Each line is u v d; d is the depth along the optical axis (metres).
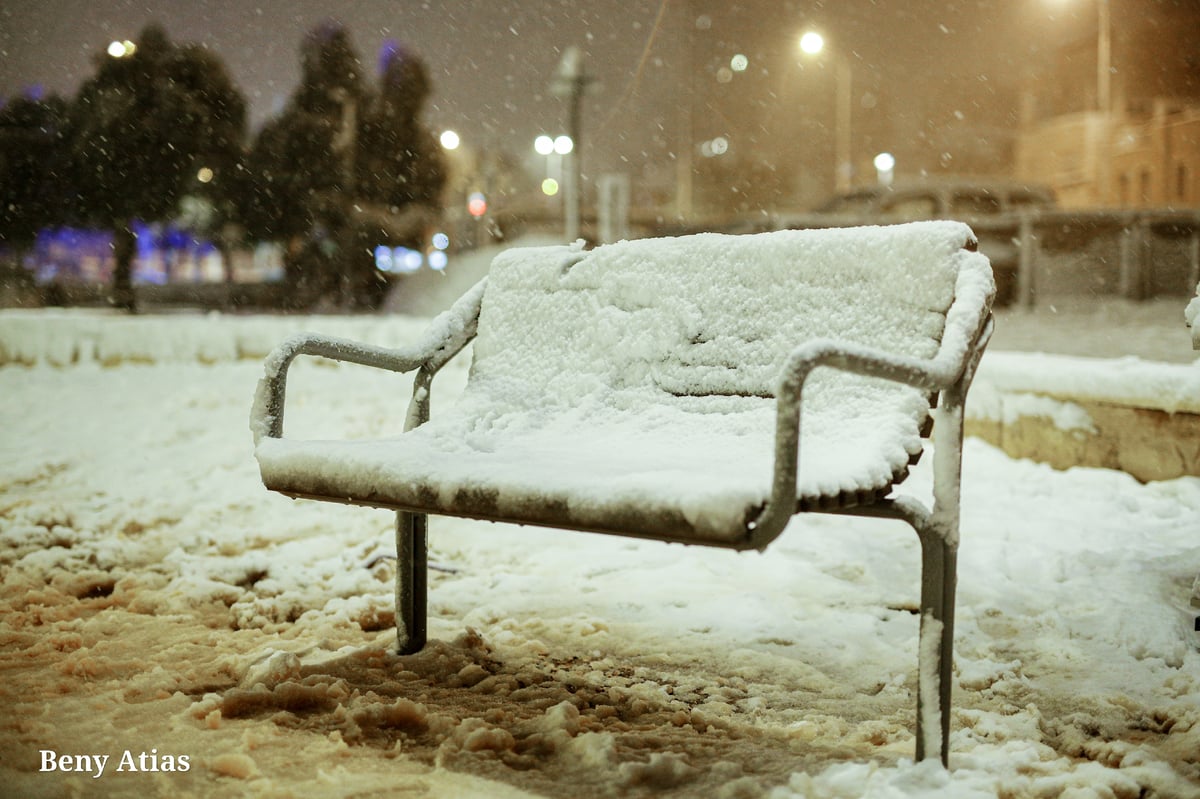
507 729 2.51
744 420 2.66
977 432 6.45
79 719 2.61
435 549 4.52
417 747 2.44
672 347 2.86
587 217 25.09
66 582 3.90
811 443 2.46
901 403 2.40
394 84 34.94
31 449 6.91
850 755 2.37
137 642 3.28
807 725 2.56
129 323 12.40
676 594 3.76
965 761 2.32
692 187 44.66
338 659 3.03
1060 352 11.94
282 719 2.57
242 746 2.42
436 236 35.38
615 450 2.69
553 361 3.05
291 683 2.69
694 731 2.56
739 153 45.09
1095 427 5.52
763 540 1.92
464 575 4.13
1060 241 20.52
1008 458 6.05
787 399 1.92
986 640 3.23
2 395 9.85
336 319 13.49
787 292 2.70
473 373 3.17
